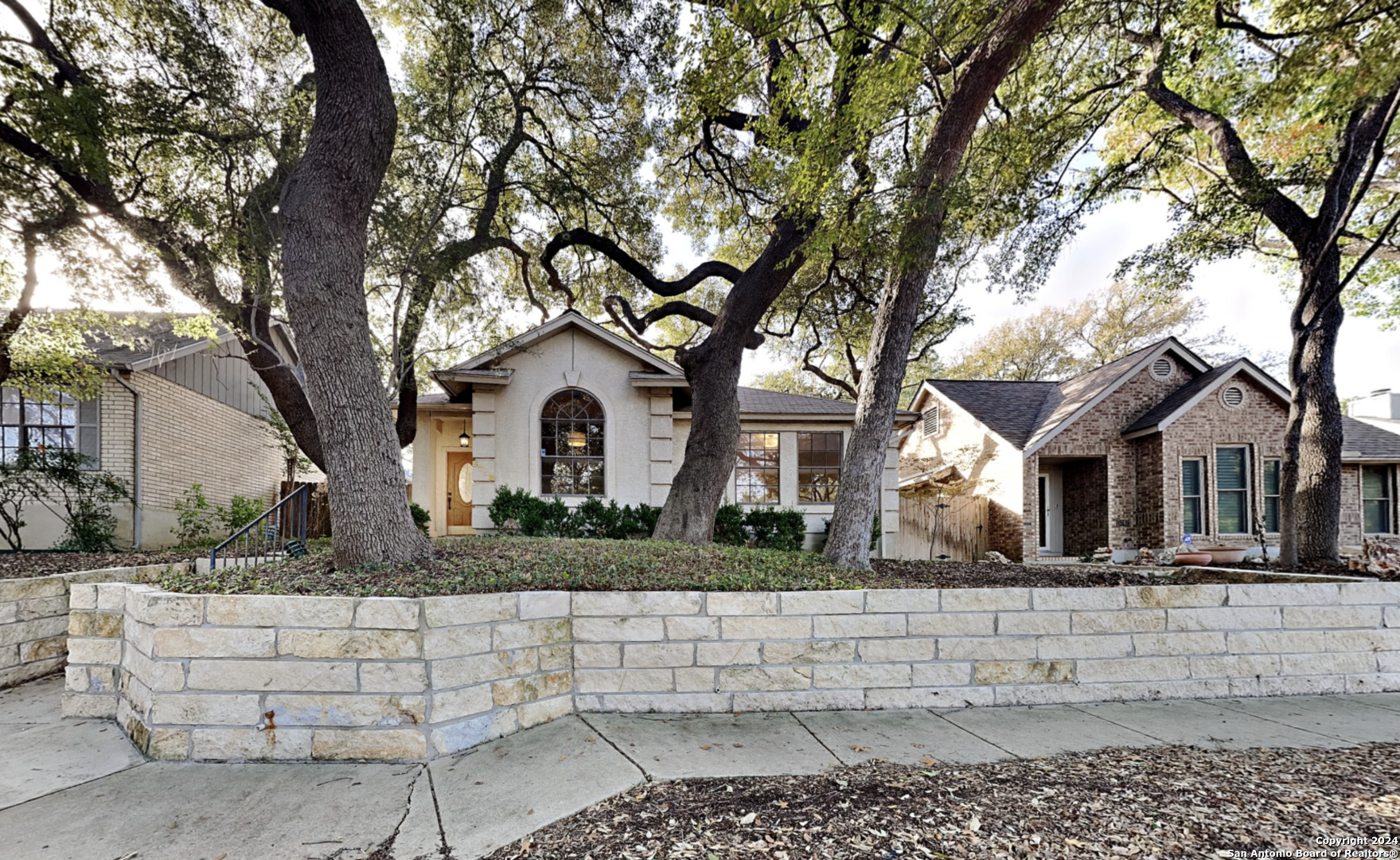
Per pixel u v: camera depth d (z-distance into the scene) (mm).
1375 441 12766
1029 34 5172
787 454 12047
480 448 10289
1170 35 6852
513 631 3645
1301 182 7062
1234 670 4559
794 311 14086
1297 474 7172
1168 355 12414
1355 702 4418
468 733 3363
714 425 8234
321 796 2848
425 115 7504
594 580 4305
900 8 4938
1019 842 2297
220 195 6820
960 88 5488
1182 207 8016
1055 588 4457
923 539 13000
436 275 7785
